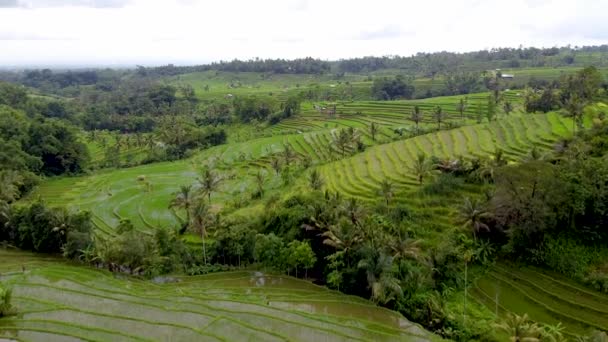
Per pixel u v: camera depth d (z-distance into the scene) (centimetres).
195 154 17762
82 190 13050
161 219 10338
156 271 7944
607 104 12588
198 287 7394
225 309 6469
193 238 9200
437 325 6112
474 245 7456
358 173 10488
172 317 6241
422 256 6994
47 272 7831
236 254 8244
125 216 10631
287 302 6781
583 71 13312
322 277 7731
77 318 6188
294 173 11888
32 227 9056
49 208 9431
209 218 8750
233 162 15162
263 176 12175
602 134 8681
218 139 19488
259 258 7875
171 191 12494
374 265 6644
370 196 9138
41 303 6588
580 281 6612
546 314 6088
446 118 16312
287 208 8375
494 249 7431
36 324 5956
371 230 7388
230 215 9431
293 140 16600
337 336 5775
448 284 6912
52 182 14050
